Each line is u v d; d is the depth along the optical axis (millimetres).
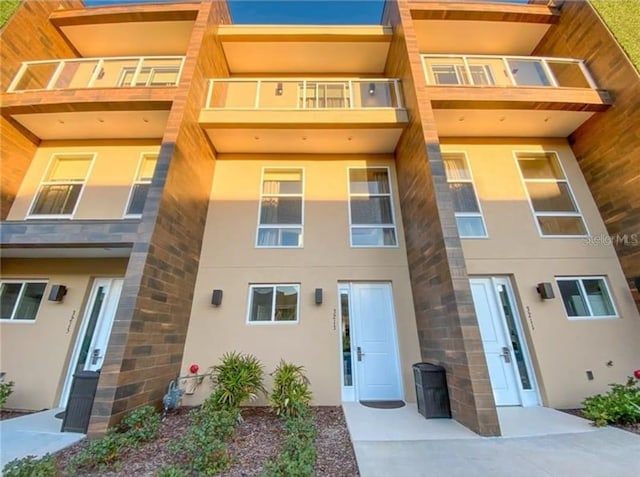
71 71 6406
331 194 6883
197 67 6254
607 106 5922
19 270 5770
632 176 5531
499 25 7289
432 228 5094
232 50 7641
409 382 5438
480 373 3975
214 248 6324
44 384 5125
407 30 6551
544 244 5988
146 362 4441
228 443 3543
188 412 4742
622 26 5949
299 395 4668
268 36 7332
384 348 5789
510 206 6309
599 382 5051
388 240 6527
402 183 6629
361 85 6945
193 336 5641
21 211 6125
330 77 8234
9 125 6141
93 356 5457
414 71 6043
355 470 2906
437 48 7879
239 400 4605
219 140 6766
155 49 7945
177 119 5578
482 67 6676
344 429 4059
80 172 6645
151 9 7086
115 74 6582
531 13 7066
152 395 4551
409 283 6105
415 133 5871
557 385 5051
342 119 6305
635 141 5484
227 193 6824
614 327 5379
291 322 5816
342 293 6148
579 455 3125
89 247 5008
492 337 5492
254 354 5562
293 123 6293
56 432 3902
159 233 4836
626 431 3781
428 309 5238
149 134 6699
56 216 6172
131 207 6305
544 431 3850
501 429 3938
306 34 7301
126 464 3025
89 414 3977
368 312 6027
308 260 6277
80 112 6047
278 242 6473
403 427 4023
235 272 6148
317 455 3223
